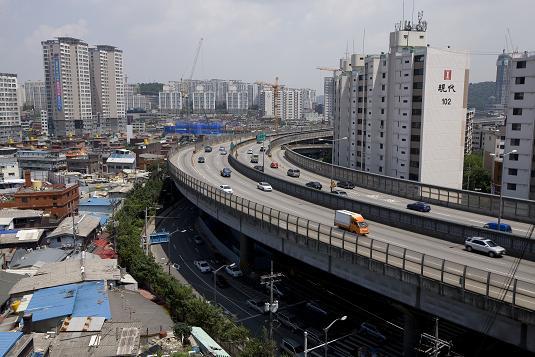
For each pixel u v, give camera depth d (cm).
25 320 4856
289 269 7100
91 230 9044
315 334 5416
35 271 6750
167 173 13300
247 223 6675
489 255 4862
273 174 11406
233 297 6600
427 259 4241
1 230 8912
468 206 7212
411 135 11719
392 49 12450
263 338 4897
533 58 9181
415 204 7238
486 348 4659
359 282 4728
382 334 5256
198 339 5059
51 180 13725
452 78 11412
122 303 5766
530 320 3278
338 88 15612
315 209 7331
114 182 15050
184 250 8800
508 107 9731
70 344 4478
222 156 14912
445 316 3941
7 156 19125
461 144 11806
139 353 4566
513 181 9794
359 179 9694
